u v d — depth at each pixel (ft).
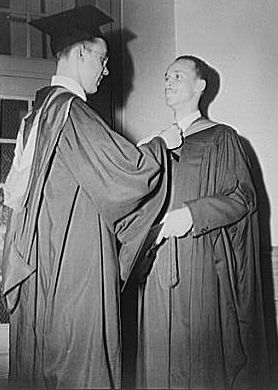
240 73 5.50
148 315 4.90
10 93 5.74
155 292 4.90
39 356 4.53
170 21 5.33
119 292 4.60
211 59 5.41
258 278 5.11
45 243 4.55
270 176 5.59
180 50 5.28
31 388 4.55
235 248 5.01
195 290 4.84
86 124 4.56
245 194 5.05
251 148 5.51
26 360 4.60
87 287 4.47
